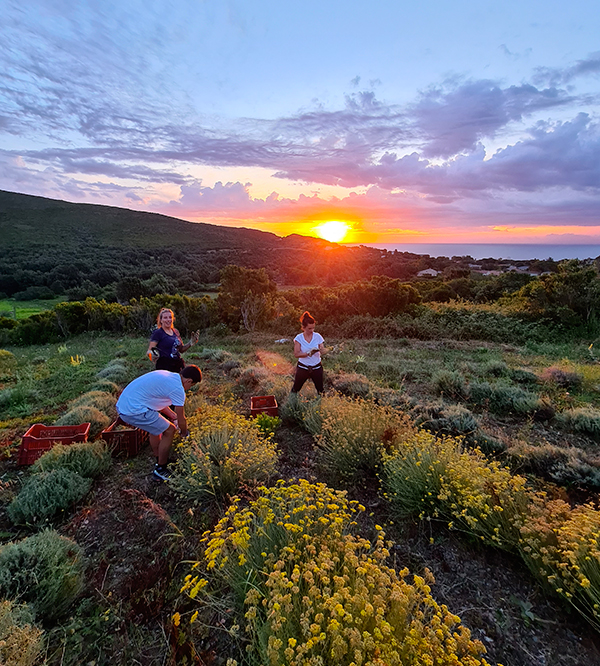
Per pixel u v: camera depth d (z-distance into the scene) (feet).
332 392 19.43
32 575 7.09
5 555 7.31
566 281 39.75
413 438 11.41
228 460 10.54
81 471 11.56
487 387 18.81
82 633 6.75
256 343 44.01
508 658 6.04
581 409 16.05
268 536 6.88
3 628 5.80
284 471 12.22
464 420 14.61
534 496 8.29
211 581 7.51
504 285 74.64
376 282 56.03
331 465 11.84
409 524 9.30
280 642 4.57
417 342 37.88
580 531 6.89
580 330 36.94
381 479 10.69
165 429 11.40
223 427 12.50
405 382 22.91
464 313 44.32
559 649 6.14
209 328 56.85
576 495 10.34
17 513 9.91
